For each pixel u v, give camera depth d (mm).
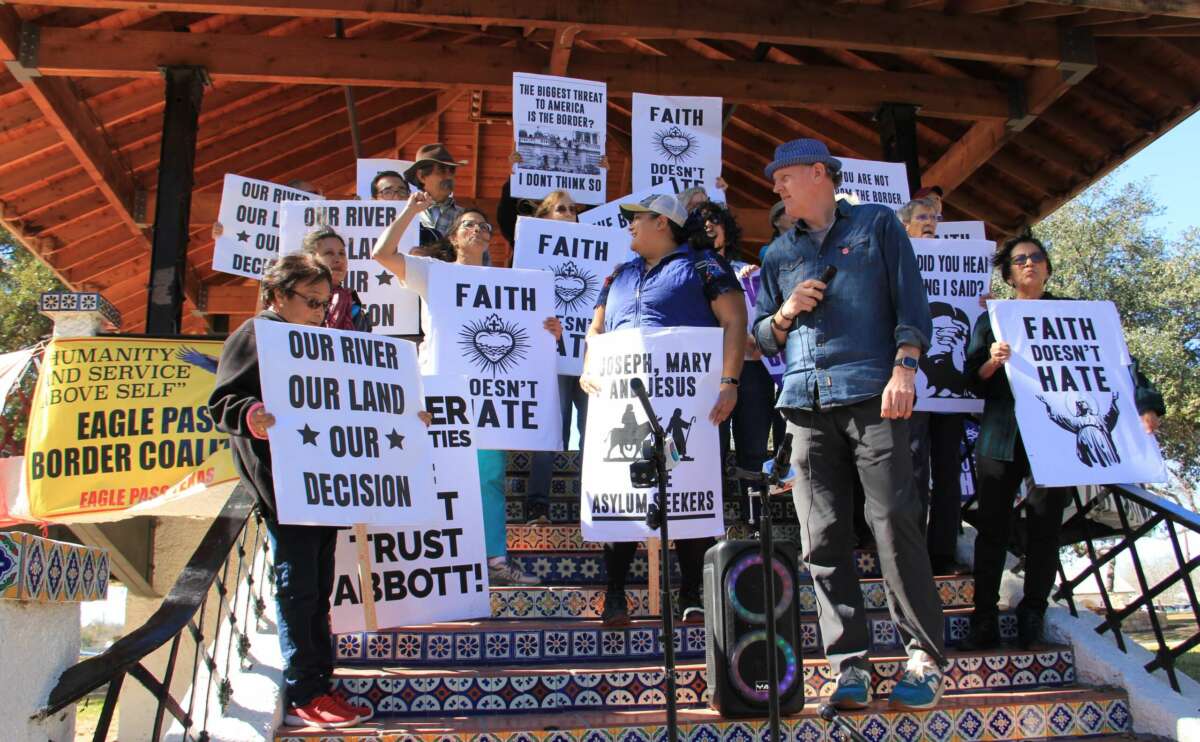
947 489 5285
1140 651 4535
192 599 3318
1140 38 8320
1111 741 4051
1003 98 9109
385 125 12188
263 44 8508
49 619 2744
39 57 8039
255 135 10992
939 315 5508
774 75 9195
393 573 4152
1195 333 20047
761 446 5312
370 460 3740
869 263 4031
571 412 6016
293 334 3693
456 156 13516
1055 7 7949
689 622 4527
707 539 4621
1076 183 10008
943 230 6824
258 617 4414
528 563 5129
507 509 5746
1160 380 19094
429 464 3906
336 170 12766
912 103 9109
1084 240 20719
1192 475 19203
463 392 4453
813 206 4133
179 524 7832
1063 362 4762
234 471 5660
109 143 10055
